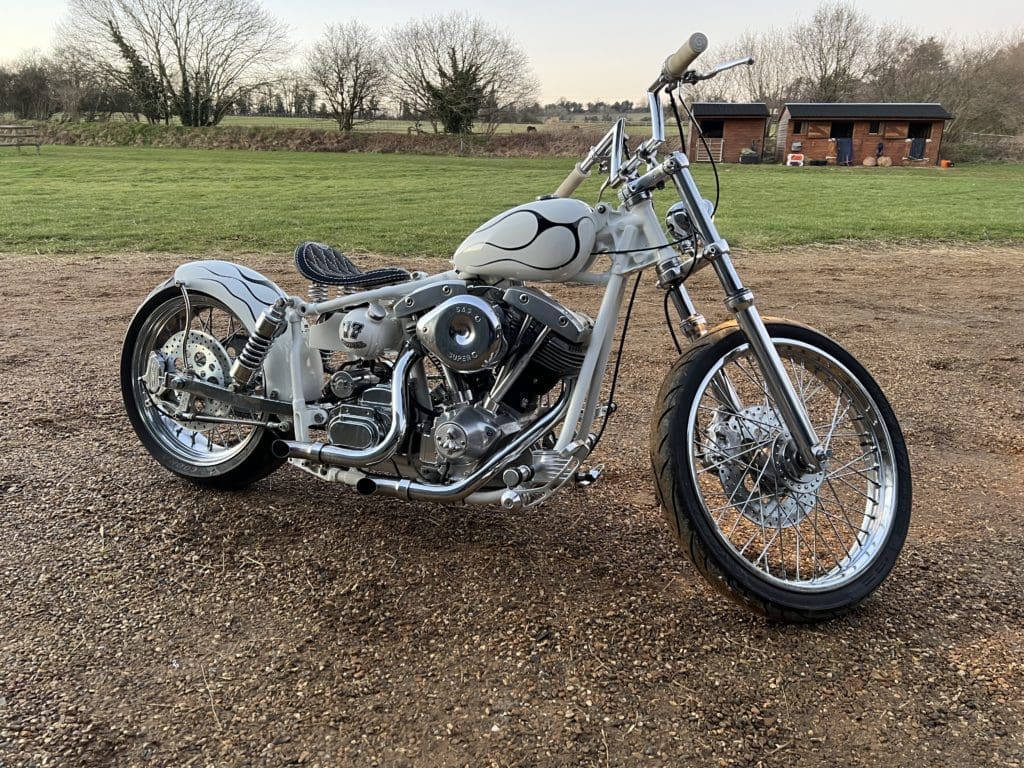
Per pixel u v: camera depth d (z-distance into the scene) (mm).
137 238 11922
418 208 16672
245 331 3596
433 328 2646
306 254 3145
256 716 2158
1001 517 3324
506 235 2662
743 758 2014
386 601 2699
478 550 3033
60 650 2424
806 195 21484
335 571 2887
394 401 2764
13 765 1976
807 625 2553
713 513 3064
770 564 2900
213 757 2014
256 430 3395
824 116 43844
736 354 2607
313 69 55562
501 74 52375
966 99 51094
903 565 2932
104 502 3387
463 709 2188
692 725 2127
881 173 34125
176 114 55250
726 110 46750
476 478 2664
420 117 55062
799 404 2551
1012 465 3893
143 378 3512
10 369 5273
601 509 3377
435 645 2465
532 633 2520
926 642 2480
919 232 13641
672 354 5973
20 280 8672
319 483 3641
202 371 3404
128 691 2250
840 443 4020
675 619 2594
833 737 2084
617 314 2729
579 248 2613
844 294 8414
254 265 9859
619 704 2205
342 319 3047
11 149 39125
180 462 3600
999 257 11391
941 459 3963
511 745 2055
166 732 2098
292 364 3141
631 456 3963
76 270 9398
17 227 12781
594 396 2775
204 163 31547
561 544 3080
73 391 4828
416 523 3250
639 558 2979
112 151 39125
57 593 2721
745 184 25625
